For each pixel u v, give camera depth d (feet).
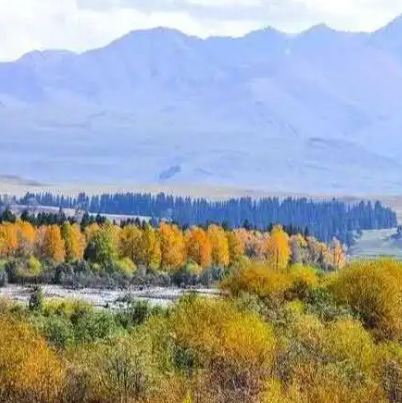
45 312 303.27
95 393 171.22
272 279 328.49
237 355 193.98
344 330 224.53
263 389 175.11
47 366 175.94
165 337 206.69
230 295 326.03
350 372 191.21
